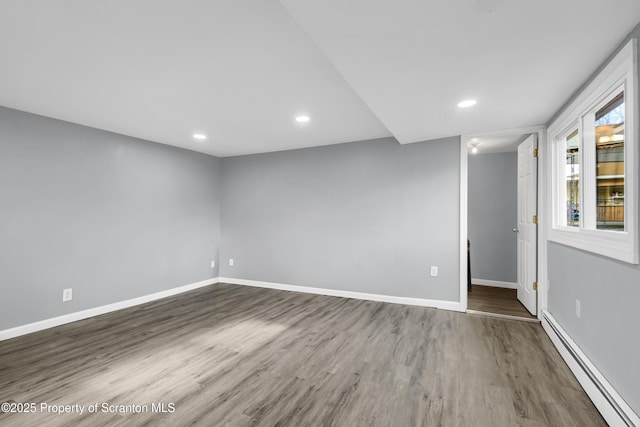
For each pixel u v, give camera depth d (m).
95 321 3.54
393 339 2.99
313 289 4.77
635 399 1.58
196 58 2.10
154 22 1.70
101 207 3.81
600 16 1.50
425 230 4.03
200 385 2.19
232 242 5.46
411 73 2.12
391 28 1.60
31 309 3.20
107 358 2.60
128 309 4.00
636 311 1.58
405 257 4.15
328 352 2.71
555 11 1.46
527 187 3.75
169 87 2.57
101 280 3.80
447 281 3.92
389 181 4.25
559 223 3.08
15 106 3.01
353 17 1.51
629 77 1.63
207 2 1.53
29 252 3.19
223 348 2.80
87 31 1.78
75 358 2.60
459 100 2.61
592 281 2.11
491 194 5.15
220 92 2.68
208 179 5.34
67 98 2.81
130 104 2.96
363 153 4.41
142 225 4.29
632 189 1.60
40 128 3.27
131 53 2.03
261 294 4.73
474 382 2.22
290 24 1.72
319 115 3.31
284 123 3.59
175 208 4.76
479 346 2.82
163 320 3.57
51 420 1.80
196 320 3.57
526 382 2.22
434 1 1.39
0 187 2.99
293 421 1.81
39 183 3.26
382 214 4.29
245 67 2.22
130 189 4.14
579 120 2.33
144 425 1.76
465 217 3.81
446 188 3.91
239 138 4.28
